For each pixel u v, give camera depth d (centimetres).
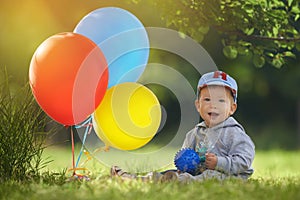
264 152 1586
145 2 819
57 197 511
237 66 2089
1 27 1560
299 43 796
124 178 589
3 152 638
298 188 552
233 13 780
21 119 648
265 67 2159
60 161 1026
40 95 606
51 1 1534
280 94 2250
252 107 2272
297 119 2241
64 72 598
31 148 655
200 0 782
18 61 1575
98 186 546
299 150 1841
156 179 600
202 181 568
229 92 640
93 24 664
